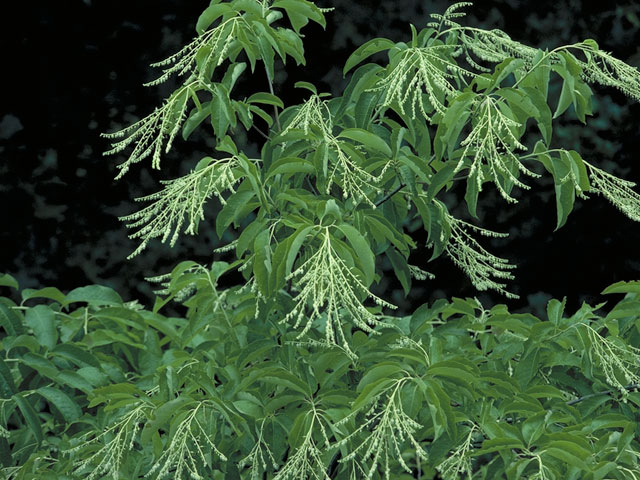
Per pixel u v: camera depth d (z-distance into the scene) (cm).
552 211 475
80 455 264
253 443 249
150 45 479
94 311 301
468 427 244
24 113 467
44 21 470
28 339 267
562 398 251
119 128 474
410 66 242
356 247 222
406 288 277
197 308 288
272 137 272
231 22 251
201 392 260
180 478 226
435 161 263
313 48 475
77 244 462
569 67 241
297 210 253
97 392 240
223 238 460
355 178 245
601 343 255
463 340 276
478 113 239
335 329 262
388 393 233
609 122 479
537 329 260
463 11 480
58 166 466
